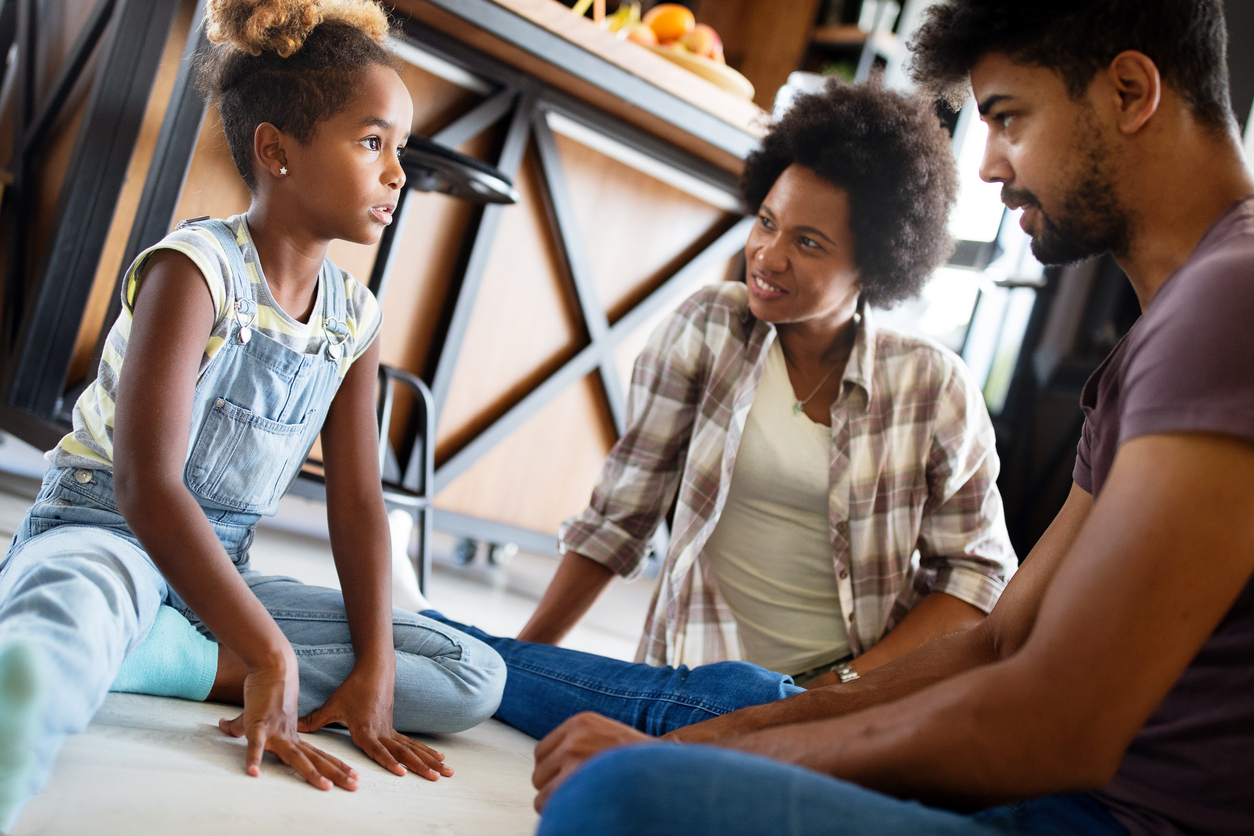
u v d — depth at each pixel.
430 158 1.90
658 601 1.61
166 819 0.72
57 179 2.57
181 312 0.99
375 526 1.20
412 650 1.20
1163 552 0.57
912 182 1.42
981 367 3.94
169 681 1.04
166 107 2.19
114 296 2.10
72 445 1.06
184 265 1.01
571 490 3.04
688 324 1.61
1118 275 3.43
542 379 2.89
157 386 0.95
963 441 1.50
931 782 0.61
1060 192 0.78
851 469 1.48
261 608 0.96
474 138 2.62
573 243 2.82
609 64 2.56
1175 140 0.74
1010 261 3.79
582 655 1.42
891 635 1.46
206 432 1.08
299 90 1.10
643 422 1.62
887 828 0.55
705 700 1.25
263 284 1.10
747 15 5.15
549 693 1.39
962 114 4.09
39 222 2.63
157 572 1.01
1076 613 0.58
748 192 1.60
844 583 1.49
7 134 3.03
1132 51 0.73
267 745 0.91
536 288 2.82
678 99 2.70
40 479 2.72
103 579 0.86
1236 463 0.57
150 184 2.09
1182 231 0.75
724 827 0.54
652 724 1.28
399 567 1.84
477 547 3.17
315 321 1.17
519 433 2.90
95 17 2.47
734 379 1.55
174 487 0.94
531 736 1.42
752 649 1.57
